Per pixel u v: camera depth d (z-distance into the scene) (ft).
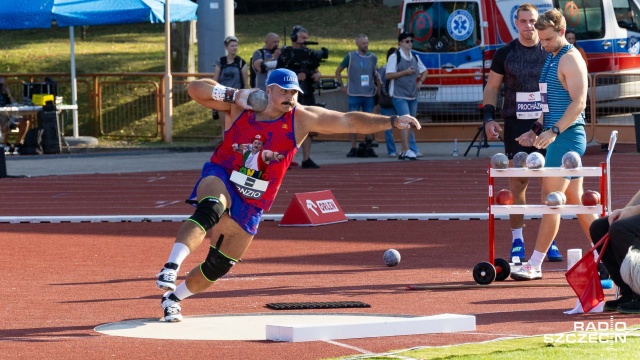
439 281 67.26
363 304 58.59
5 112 166.61
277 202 110.93
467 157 152.05
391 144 156.04
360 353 45.68
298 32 131.75
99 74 183.52
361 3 294.05
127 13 167.73
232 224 52.80
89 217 100.42
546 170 63.52
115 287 66.49
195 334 50.80
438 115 168.96
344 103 184.44
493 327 51.93
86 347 47.80
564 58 63.77
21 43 251.80
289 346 47.42
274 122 51.96
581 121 65.16
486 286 64.80
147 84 189.47
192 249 51.24
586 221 64.90
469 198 111.45
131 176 136.56
